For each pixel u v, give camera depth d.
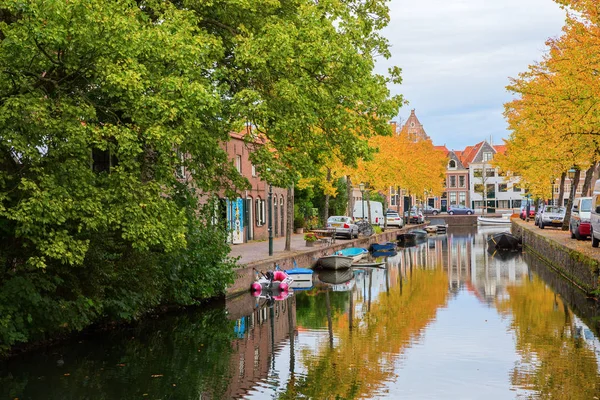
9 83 12.08
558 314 18.45
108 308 16.67
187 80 13.29
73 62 12.49
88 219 12.73
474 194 110.06
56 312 14.37
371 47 19.64
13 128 11.89
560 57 23.03
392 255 42.03
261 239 41.91
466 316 18.56
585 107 18.44
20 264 13.95
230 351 14.63
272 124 16.88
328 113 17.42
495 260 36.81
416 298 22.55
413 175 55.66
